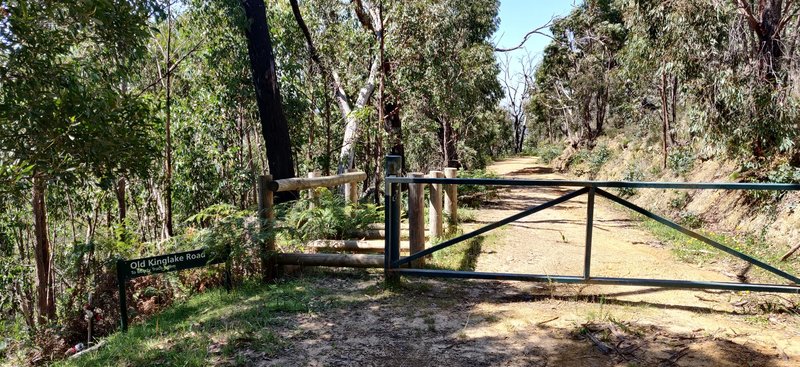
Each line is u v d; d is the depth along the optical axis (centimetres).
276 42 1390
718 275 588
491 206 1320
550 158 4091
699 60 1105
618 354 346
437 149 2644
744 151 1048
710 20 1076
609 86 2866
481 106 2677
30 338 730
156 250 771
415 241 574
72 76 691
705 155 1348
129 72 824
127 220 1175
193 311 480
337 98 1533
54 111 674
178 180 1370
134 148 800
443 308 444
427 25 1364
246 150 1802
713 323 405
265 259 539
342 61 1516
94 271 741
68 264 801
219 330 395
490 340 371
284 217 686
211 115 1391
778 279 571
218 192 1401
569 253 702
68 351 639
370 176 1578
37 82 661
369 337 379
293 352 352
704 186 414
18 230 1370
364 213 793
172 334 400
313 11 1486
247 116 1528
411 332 388
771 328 395
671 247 763
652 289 502
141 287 642
